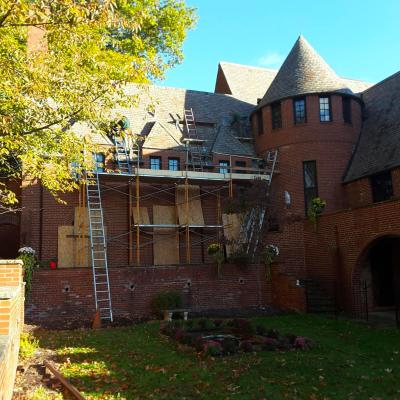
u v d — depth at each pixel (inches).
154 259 873.5
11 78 408.2
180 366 379.2
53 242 820.6
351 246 725.3
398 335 531.5
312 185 926.4
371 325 613.9
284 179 948.6
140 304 721.0
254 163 1003.9
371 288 805.9
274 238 897.5
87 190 796.6
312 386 325.4
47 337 526.3
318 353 432.1
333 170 924.6
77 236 822.5
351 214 727.7
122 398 293.9
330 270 772.0
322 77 965.2
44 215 824.3
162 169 924.6
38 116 446.6
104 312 700.0
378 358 416.2
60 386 315.9
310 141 933.8
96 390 311.6
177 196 916.0
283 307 773.9
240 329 545.3
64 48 431.2
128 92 1035.3
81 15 353.4
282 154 959.6
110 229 868.0
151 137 941.2
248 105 1198.3
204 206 944.9
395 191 791.7
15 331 313.1
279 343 450.0
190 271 759.1
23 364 370.3
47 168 474.3
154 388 319.9
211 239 924.6
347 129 952.9
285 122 962.1
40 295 670.5
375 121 951.0
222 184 941.8
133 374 355.6
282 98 966.4
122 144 886.4
